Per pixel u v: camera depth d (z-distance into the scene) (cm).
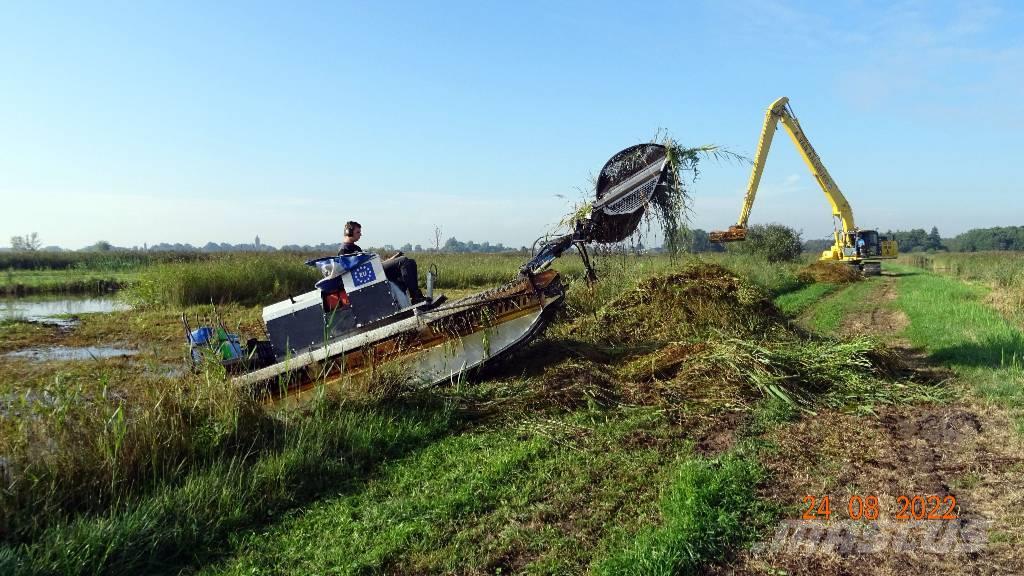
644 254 935
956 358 904
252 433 542
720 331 861
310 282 2017
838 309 1634
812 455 544
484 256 3244
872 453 547
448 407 646
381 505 463
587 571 371
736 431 607
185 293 1769
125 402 540
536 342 839
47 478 440
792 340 895
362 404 615
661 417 646
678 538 382
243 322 1403
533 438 584
